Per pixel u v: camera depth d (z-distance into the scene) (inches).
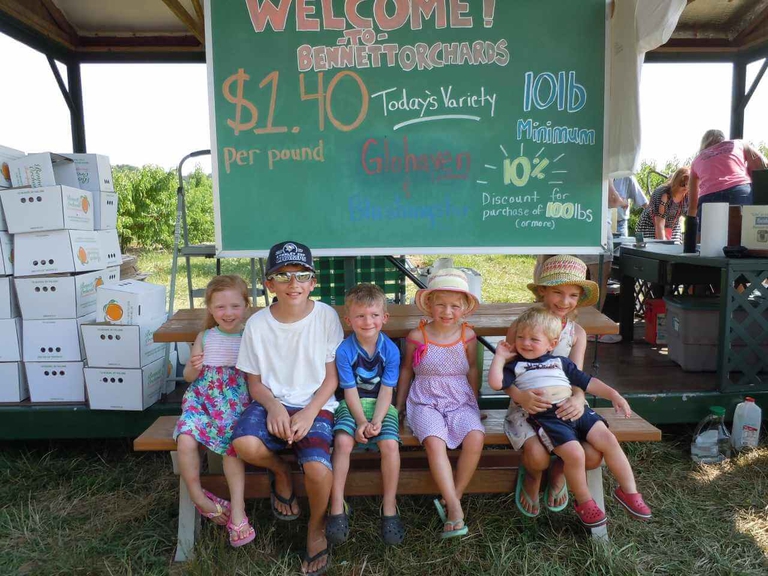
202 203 458.0
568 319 105.9
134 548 97.0
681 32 218.2
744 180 184.5
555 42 125.3
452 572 90.6
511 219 129.5
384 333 110.0
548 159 128.3
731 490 112.3
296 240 128.4
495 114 126.6
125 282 131.0
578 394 95.0
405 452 108.4
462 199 128.6
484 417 104.3
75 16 202.7
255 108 124.6
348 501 110.1
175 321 115.4
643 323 204.2
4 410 125.0
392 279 201.0
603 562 90.7
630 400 126.9
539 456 91.5
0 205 125.4
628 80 122.6
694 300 147.9
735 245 136.7
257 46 123.2
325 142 126.0
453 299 96.2
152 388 126.4
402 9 123.5
